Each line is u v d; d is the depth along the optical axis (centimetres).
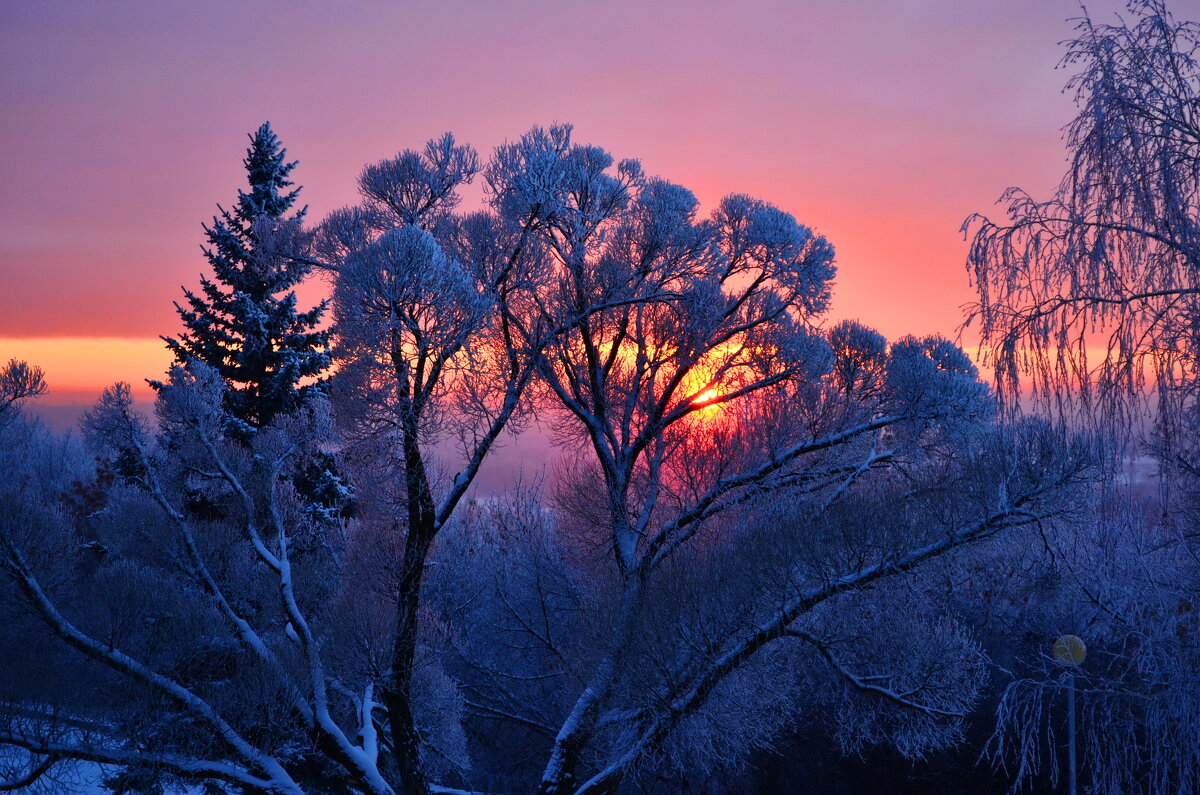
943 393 1373
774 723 1619
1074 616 1202
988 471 1198
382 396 1317
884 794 1658
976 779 1496
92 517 1941
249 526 1625
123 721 1194
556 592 1911
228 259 2400
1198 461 599
